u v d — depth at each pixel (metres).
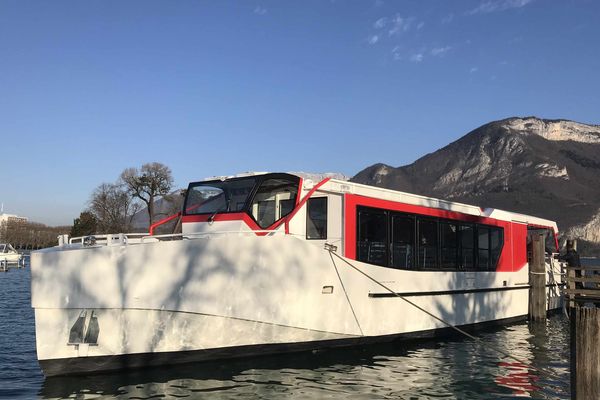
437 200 13.77
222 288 9.36
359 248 11.48
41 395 8.06
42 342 8.51
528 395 8.99
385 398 8.50
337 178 11.68
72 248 9.13
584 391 6.83
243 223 10.52
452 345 12.90
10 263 64.56
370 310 11.51
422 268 13.05
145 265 8.85
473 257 14.91
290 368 9.89
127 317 8.79
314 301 10.48
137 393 8.15
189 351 9.29
